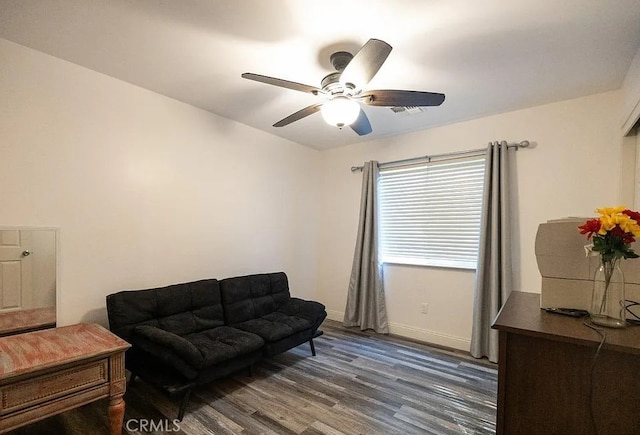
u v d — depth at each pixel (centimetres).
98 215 246
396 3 164
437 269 357
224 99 294
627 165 249
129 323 230
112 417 177
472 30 186
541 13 171
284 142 413
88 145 240
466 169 345
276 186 401
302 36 195
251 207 369
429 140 368
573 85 257
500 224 309
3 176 203
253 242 371
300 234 438
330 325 421
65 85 228
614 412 98
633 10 166
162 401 224
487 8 167
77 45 209
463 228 346
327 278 458
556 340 104
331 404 225
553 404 105
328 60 223
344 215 444
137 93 268
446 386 254
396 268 388
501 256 305
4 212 204
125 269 261
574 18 174
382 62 169
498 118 322
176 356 200
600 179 272
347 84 194
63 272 227
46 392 154
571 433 103
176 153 296
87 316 239
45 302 219
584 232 122
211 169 326
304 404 225
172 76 250
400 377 269
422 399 234
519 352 111
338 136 404
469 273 336
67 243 229
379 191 411
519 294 185
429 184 371
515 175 311
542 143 298
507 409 112
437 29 185
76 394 163
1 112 202
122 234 260
